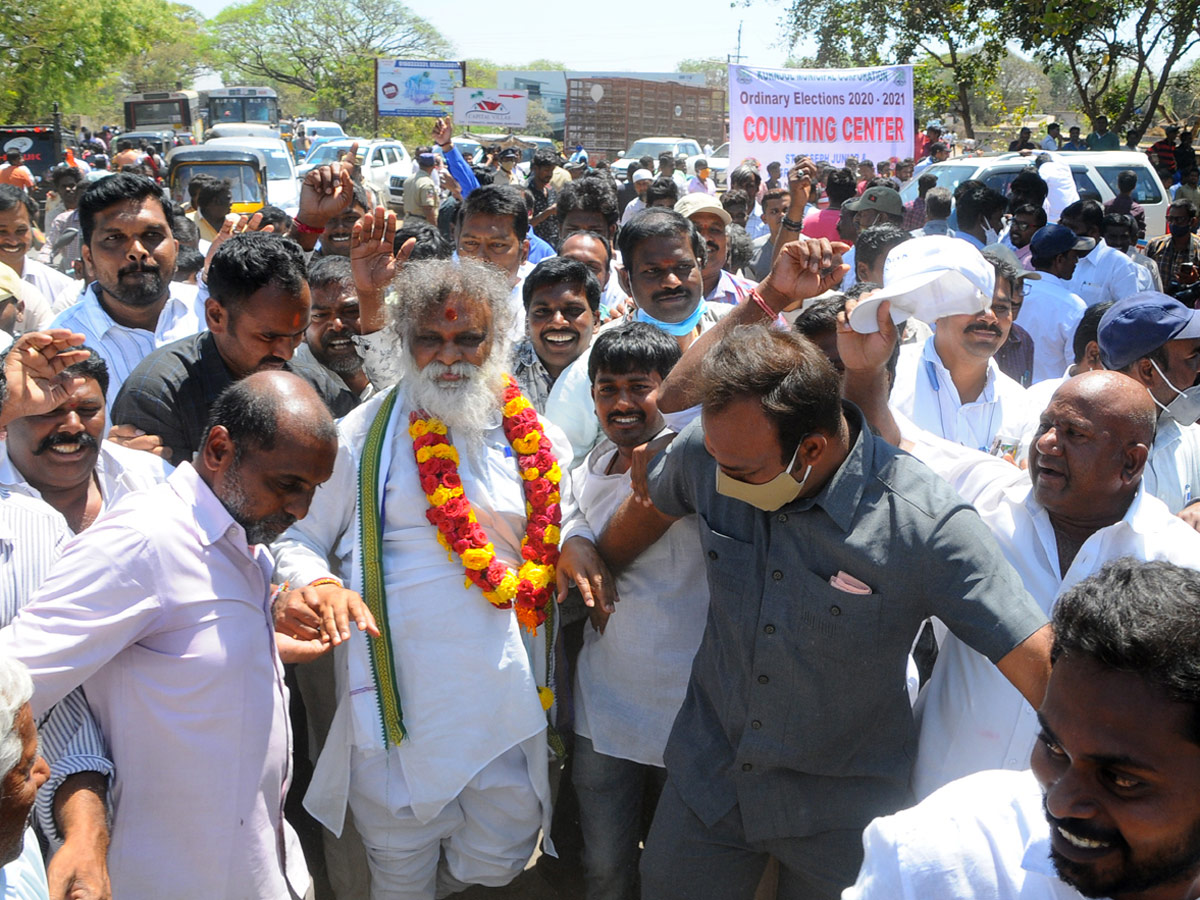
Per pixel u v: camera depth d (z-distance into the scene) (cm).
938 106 2530
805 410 218
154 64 7150
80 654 215
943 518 229
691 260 389
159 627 226
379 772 295
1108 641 121
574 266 391
